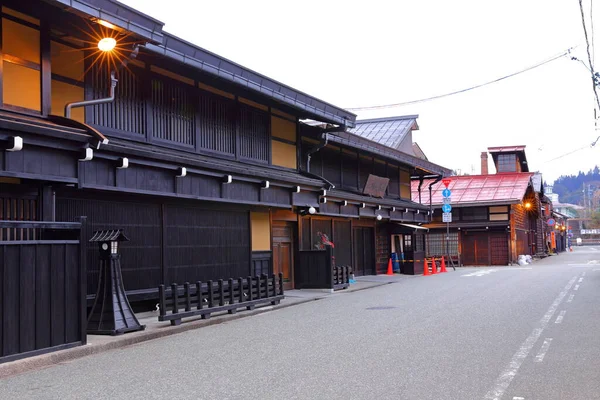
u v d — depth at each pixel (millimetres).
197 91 16047
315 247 23406
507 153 57344
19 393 6949
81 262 10023
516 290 19016
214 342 10438
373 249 29438
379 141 36031
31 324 9016
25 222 9172
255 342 10227
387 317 13094
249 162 18234
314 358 8562
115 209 13219
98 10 10320
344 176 26344
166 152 13812
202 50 13883
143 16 11250
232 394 6570
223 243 17000
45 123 10266
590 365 7785
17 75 10656
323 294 19625
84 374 7996
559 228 82375
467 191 45750
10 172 9648
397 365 7934
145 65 14180
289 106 19156
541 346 9180
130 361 8883
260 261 19094
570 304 14836
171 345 10320
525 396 6258
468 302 15680
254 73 15953
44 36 11164
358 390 6617
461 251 43750
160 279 14383
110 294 11281
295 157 21109
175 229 15023
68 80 12180
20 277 8891
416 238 35125
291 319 13414
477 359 8242
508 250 42375
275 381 7156
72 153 10891
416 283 23734
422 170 34094
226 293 14852
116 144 11969
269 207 19484
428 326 11477
